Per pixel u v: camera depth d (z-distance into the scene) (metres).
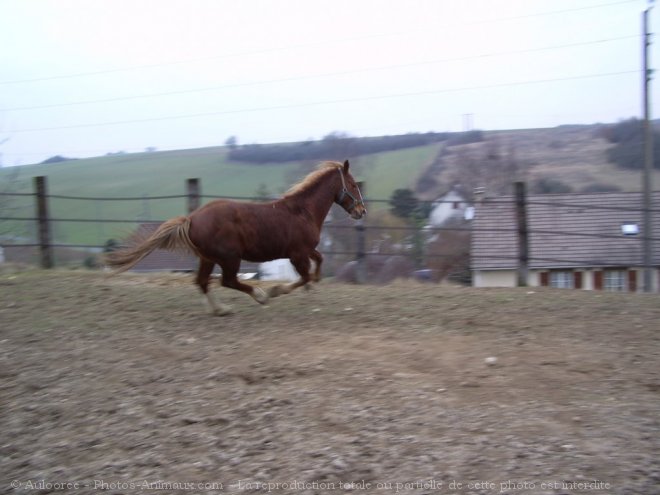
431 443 4.01
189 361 5.67
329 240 12.23
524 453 3.85
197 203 9.79
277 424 4.34
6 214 11.93
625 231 16.77
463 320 6.96
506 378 5.14
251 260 7.07
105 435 4.27
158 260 14.44
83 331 6.55
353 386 4.98
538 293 8.48
